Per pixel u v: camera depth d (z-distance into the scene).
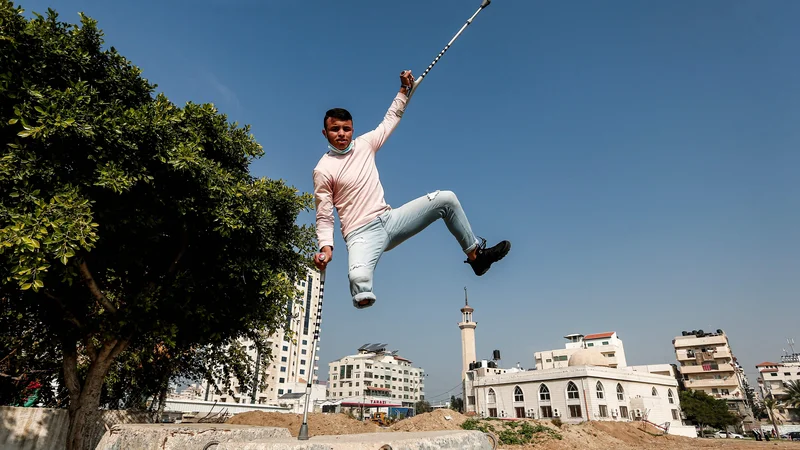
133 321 9.18
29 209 7.32
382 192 3.35
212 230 9.70
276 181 11.30
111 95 8.88
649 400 48.44
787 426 59.34
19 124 7.54
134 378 13.31
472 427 26.03
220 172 9.45
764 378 81.38
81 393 9.54
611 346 69.62
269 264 10.69
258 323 11.32
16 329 10.77
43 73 7.96
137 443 6.18
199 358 13.95
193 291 9.94
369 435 3.40
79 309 10.16
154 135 8.28
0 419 9.08
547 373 47.12
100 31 8.73
